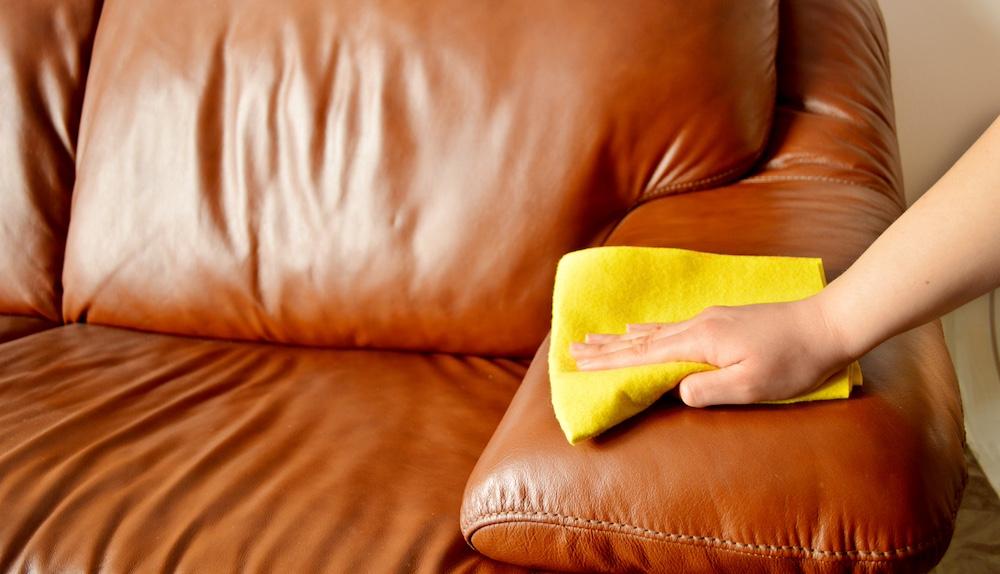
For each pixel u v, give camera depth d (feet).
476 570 3.03
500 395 3.67
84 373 3.91
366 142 3.95
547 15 3.83
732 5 3.78
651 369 2.94
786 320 2.89
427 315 3.90
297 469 3.35
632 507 2.86
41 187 4.45
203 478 3.35
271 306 4.04
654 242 3.53
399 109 3.93
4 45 4.54
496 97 3.84
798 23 4.07
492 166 3.83
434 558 3.05
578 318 3.21
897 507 2.76
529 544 2.95
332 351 4.05
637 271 3.23
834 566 2.77
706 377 2.90
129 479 3.37
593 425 2.90
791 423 2.86
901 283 2.78
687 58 3.74
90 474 3.38
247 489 3.31
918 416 2.86
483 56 3.86
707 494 2.82
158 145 4.17
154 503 3.26
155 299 4.17
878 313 2.81
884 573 2.76
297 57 4.05
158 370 3.91
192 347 4.11
